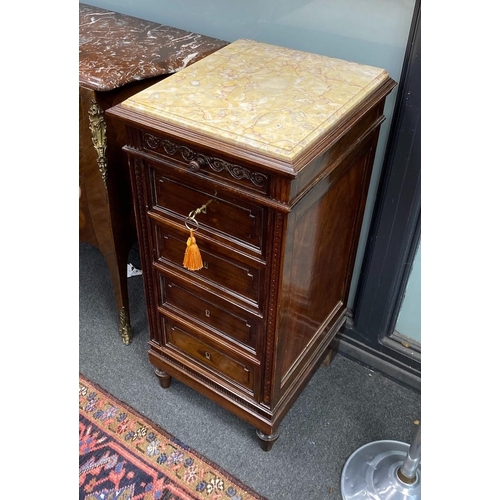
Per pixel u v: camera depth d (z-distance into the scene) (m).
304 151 0.71
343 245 1.10
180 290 1.03
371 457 1.14
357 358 1.39
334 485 1.11
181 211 0.90
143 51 1.08
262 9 1.10
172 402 1.28
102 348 1.42
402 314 1.30
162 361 1.20
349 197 1.01
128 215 1.23
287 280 0.86
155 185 0.91
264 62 0.96
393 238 1.15
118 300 1.35
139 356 1.40
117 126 1.06
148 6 1.27
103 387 1.31
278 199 0.74
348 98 0.84
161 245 0.99
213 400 1.17
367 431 1.22
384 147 1.09
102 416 1.24
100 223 1.20
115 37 1.15
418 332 1.30
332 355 1.37
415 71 0.94
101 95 0.98
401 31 0.96
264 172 0.72
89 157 1.08
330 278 1.10
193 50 1.10
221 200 0.83
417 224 1.11
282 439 1.20
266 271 0.84
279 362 0.98
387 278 1.22
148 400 1.28
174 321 1.10
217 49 1.12
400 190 1.08
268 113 0.79
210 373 1.13
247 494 1.09
